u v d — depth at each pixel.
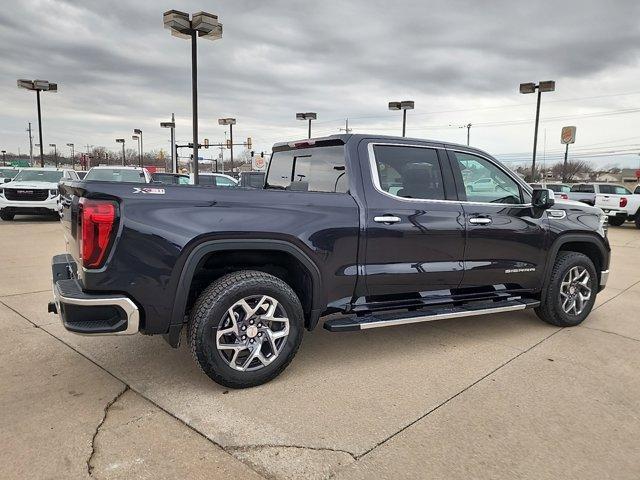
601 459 2.63
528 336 4.73
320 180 4.22
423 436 2.84
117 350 4.14
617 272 8.57
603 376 3.75
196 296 3.61
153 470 2.47
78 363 3.85
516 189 4.75
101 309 3.02
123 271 3.01
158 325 3.16
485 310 4.35
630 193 20.55
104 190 3.00
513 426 2.97
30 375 3.61
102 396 3.29
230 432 2.85
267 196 3.47
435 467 2.54
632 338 4.70
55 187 15.55
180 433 2.83
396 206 3.94
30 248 9.82
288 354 3.51
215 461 2.56
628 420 3.06
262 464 2.54
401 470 2.51
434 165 4.25
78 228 3.15
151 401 3.23
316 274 3.61
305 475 2.46
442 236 4.13
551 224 4.83
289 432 2.86
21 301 5.68
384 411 3.13
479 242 4.36
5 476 2.39
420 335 4.73
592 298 5.17
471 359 4.08
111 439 2.75
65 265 3.72
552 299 4.91
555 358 4.12
